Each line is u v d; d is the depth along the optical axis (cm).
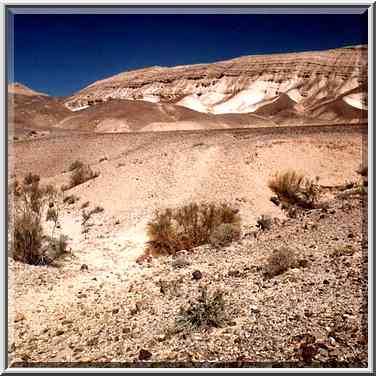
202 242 1052
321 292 548
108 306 650
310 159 1939
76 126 8662
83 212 1480
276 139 2091
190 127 8056
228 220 1161
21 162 2609
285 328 469
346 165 1919
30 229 881
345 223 876
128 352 478
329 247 738
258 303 553
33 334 565
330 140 2084
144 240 1145
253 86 17175
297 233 887
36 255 882
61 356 488
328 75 16462
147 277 802
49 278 787
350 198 1154
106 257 1013
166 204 1458
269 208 1464
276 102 14150
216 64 19075
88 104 19688
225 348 449
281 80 17112
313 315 487
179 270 807
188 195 1516
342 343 420
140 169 1816
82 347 508
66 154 2711
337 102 11456
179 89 18512
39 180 2145
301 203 1530
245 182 1596
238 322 508
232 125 9325
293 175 1638
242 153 1864
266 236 939
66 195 1772
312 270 636
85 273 853
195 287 672
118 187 1683
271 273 654
